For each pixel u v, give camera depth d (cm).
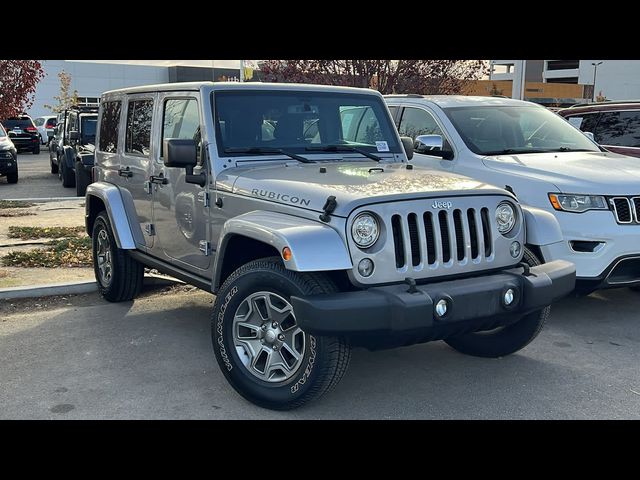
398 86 1720
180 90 535
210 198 491
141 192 600
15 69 2572
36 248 914
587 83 8362
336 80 1702
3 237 988
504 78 7656
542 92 5794
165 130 557
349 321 373
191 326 602
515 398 454
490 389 469
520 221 457
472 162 712
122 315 635
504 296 413
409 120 800
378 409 434
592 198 609
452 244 419
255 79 2177
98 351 535
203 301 687
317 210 402
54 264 817
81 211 1258
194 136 510
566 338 581
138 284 666
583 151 748
